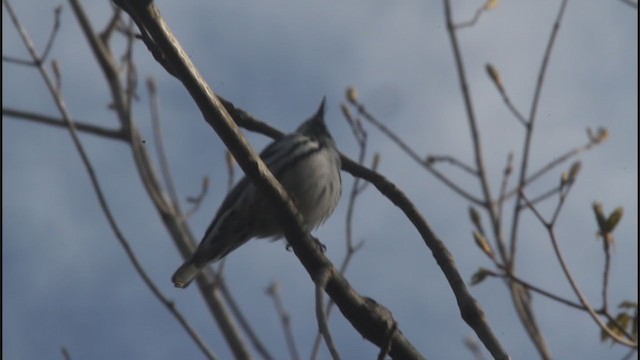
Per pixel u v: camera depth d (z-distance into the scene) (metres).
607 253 10.29
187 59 7.11
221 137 7.54
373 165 12.41
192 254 12.09
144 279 11.91
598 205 10.40
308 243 7.65
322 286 7.36
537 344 11.44
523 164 12.79
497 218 12.81
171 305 11.85
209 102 7.29
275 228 11.31
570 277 10.39
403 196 8.87
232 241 11.52
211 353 11.72
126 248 12.01
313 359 11.23
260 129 9.30
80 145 12.39
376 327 7.54
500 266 10.84
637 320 10.22
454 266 8.17
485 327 7.59
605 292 10.27
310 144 11.95
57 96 12.70
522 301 11.88
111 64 14.17
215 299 12.96
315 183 11.71
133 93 13.81
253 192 11.02
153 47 7.64
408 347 7.57
